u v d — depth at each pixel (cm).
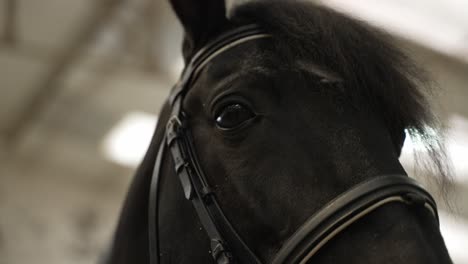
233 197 170
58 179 1023
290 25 183
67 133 991
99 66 877
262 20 192
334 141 163
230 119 174
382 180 154
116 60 875
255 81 175
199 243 179
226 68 185
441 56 836
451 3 774
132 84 895
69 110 948
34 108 944
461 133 861
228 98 176
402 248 144
